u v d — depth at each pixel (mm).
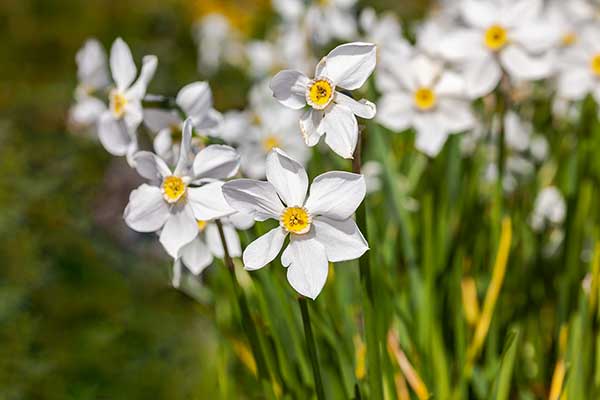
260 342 583
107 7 2129
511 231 656
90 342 1020
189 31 2059
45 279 1101
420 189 745
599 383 616
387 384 570
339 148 498
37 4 2176
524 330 686
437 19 857
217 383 670
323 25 958
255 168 758
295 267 501
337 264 665
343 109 501
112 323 1044
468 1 677
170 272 688
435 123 693
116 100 595
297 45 1001
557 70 714
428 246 657
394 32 897
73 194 1239
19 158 1206
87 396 957
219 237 581
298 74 506
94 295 1097
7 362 983
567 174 729
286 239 609
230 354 710
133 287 1117
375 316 545
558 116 774
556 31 658
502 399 580
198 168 534
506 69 663
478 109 759
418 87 697
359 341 648
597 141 684
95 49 657
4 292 1056
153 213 537
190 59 1878
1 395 958
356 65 505
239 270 651
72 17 2166
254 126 788
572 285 653
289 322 598
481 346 651
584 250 719
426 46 706
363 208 509
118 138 602
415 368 621
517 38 661
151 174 544
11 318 1028
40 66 2025
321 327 607
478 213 696
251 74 1165
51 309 1070
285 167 504
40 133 1372
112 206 1245
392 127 698
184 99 587
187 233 534
